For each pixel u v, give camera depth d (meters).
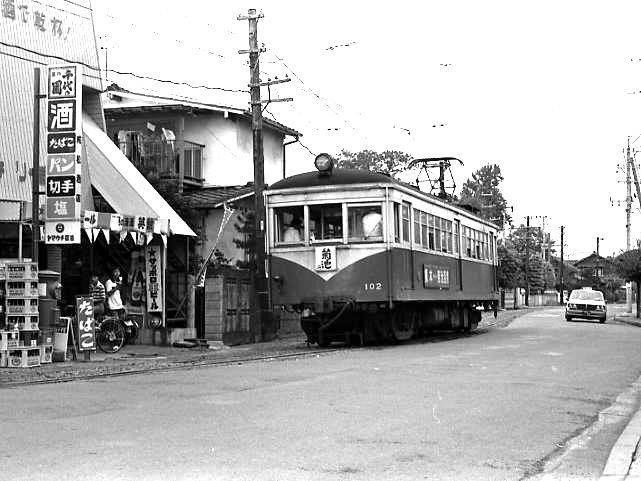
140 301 19.62
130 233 17.81
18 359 13.87
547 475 6.55
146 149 25.58
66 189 15.41
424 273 20.59
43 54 18.00
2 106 17.31
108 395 10.25
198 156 28.80
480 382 12.02
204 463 6.45
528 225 86.31
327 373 12.88
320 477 6.08
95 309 17.23
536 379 12.68
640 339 23.56
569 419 9.29
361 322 19.61
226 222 24.33
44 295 14.74
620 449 7.68
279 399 9.93
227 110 28.33
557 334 25.89
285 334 24.94
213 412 8.91
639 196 45.75
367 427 8.16
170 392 10.55
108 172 19.55
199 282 20.78
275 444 7.24
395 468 6.47
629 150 48.25
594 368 14.81
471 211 27.30
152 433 7.67
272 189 19.33
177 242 21.41
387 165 42.75
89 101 20.91
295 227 19.14
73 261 19.61
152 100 27.81
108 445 7.09
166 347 18.70
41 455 6.67
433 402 9.92
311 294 18.73
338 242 18.59
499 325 33.56
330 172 19.00
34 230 14.70
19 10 18.00
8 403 9.53
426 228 21.11
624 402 10.91
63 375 12.73
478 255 26.92
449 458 6.94
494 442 7.72
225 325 20.88
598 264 117.44
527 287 84.06
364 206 18.56
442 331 26.95
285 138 32.91
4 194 17.06
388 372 13.05
